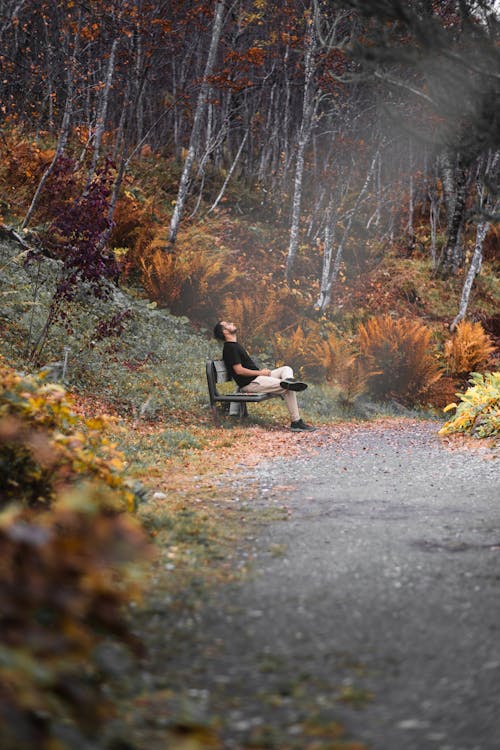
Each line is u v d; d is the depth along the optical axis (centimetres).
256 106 2573
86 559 175
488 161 2266
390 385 1498
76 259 1020
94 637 246
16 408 427
